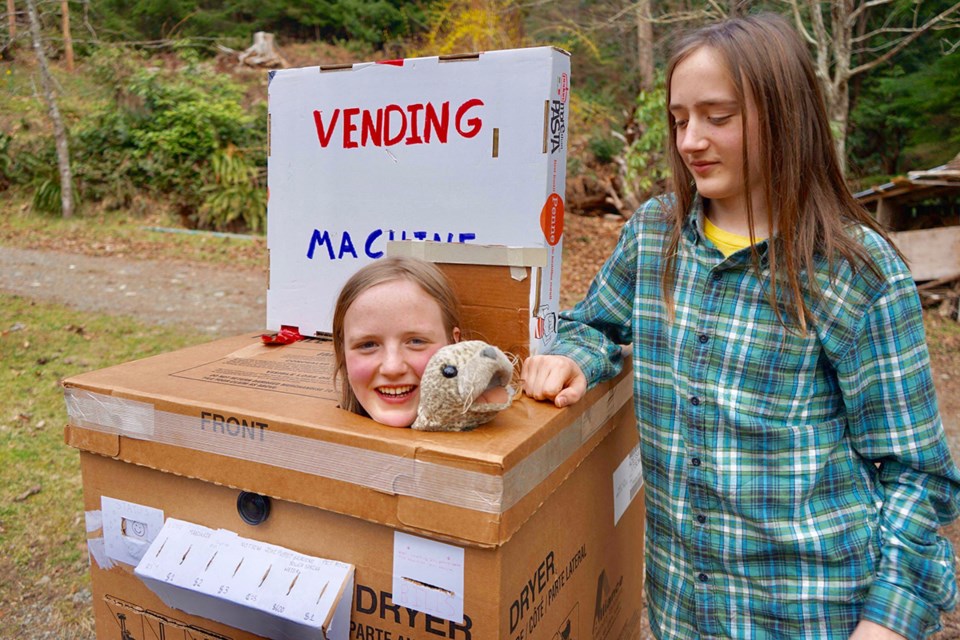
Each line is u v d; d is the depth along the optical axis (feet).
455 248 4.50
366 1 50.88
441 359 3.48
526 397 4.12
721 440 4.06
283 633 3.70
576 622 4.44
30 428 11.82
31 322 17.30
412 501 3.31
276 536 3.79
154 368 4.68
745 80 3.70
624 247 4.68
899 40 24.25
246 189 31.40
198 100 33.24
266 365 4.84
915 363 3.78
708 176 3.91
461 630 3.35
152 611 4.27
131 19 45.06
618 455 5.12
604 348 4.56
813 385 3.94
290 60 44.70
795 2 20.72
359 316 3.76
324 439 3.50
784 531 3.94
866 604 3.85
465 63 4.69
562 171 4.81
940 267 21.20
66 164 29.96
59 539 8.81
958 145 28.63
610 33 35.45
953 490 3.95
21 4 35.91
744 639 4.13
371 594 3.55
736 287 4.01
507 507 3.20
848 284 3.77
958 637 7.49
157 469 4.05
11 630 7.28
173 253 25.84
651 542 4.62
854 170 28.43
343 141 5.25
